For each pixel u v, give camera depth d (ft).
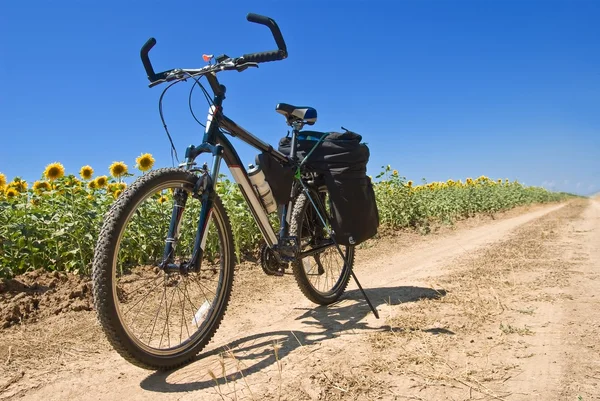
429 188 52.29
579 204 88.89
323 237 11.93
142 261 15.67
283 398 6.69
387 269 17.43
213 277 13.88
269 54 8.16
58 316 10.57
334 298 12.26
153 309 11.05
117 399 6.93
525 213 55.36
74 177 18.80
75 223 14.69
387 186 32.45
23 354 8.51
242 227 18.57
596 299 11.37
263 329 10.23
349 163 10.87
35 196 17.62
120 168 20.36
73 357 8.49
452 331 9.26
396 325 9.77
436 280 14.16
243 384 7.23
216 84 8.59
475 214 49.57
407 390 6.81
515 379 7.04
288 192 10.39
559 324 9.51
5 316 10.17
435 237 27.61
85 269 14.23
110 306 6.88
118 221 7.10
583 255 18.15
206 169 8.53
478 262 16.92
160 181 7.69
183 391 7.11
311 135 11.27
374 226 11.51
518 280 13.70
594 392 6.56
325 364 7.84
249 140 9.54
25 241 14.37
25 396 7.03
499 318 10.05
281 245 10.24
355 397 6.66
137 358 7.25
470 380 7.05
